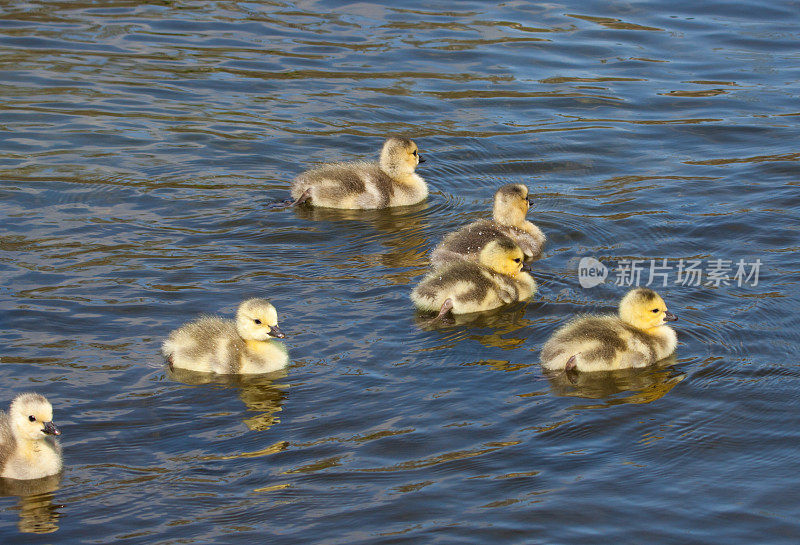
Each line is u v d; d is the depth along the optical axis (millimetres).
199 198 15688
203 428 10141
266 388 10852
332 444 9898
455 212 15867
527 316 12648
